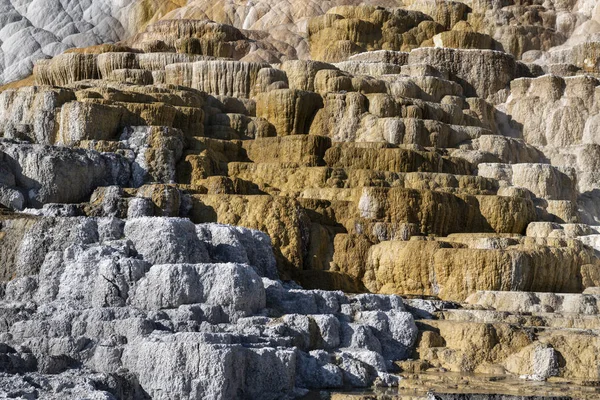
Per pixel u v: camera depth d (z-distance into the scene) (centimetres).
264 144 5381
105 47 7212
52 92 5134
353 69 6644
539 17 8038
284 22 8281
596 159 6191
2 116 5284
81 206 4300
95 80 5944
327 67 6350
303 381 3023
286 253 4362
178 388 2727
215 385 2714
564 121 6644
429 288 4294
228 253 3834
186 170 4934
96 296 3275
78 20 9262
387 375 3122
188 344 2742
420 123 5797
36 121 5053
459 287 4231
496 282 4197
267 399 2858
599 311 3938
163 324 3019
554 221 5262
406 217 4697
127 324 2969
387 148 5369
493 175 5519
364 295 3653
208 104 5950
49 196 4488
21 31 9106
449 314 3766
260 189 4934
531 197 5391
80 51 7256
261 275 4034
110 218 3656
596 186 6025
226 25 7688
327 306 3516
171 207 4412
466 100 6562
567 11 8231
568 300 3984
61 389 2575
